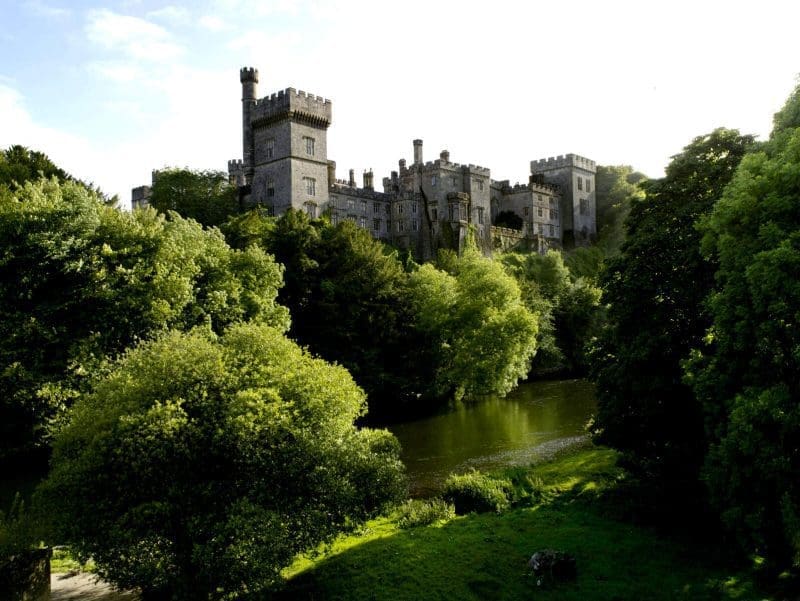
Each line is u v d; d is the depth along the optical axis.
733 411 14.03
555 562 16.86
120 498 14.36
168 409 14.48
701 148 24.73
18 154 41.81
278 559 14.52
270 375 17.11
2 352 25.31
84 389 25.72
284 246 46.00
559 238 111.19
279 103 69.62
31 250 26.22
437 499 23.50
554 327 68.38
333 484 16.12
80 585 18.03
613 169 122.12
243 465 15.56
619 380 21.88
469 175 92.50
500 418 43.44
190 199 67.44
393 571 17.41
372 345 47.00
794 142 14.80
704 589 15.76
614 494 23.06
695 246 20.42
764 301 14.11
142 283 28.19
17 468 31.14
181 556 14.62
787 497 12.99
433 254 89.31
